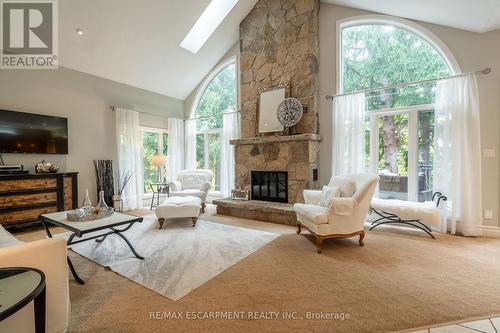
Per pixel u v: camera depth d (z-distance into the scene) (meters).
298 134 4.30
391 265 2.34
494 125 3.12
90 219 2.48
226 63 5.76
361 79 4.17
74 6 3.57
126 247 2.86
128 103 5.29
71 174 4.04
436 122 3.38
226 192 5.50
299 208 3.20
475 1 2.71
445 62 3.51
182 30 4.66
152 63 5.08
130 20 4.07
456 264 2.34
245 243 2.99
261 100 4.75
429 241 3.00
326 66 4.30
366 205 2.86
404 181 3.79
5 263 1.20
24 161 3.86
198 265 2.38
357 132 3.89
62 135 4.21
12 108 3.75
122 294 1.88
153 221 4.09
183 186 5.25
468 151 3.19
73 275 2.12
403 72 3.83
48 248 1.33
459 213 3.26
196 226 3.75
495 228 3.13
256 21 4.88
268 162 4.52
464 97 3.17
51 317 1.35
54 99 4.19
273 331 1.47
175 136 6.12
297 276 2.15
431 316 1.59
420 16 3.48
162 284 2.03
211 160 6.09
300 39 4.32
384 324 1.52
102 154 4.85
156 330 1.49
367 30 4.13
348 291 1.90
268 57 4.72
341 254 2.63
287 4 4.47
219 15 4.80
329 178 4.26
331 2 4.21
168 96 6.12
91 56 4.36
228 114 5.46
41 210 3.67
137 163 5.29
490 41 3.15
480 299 1.77
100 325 1.53
